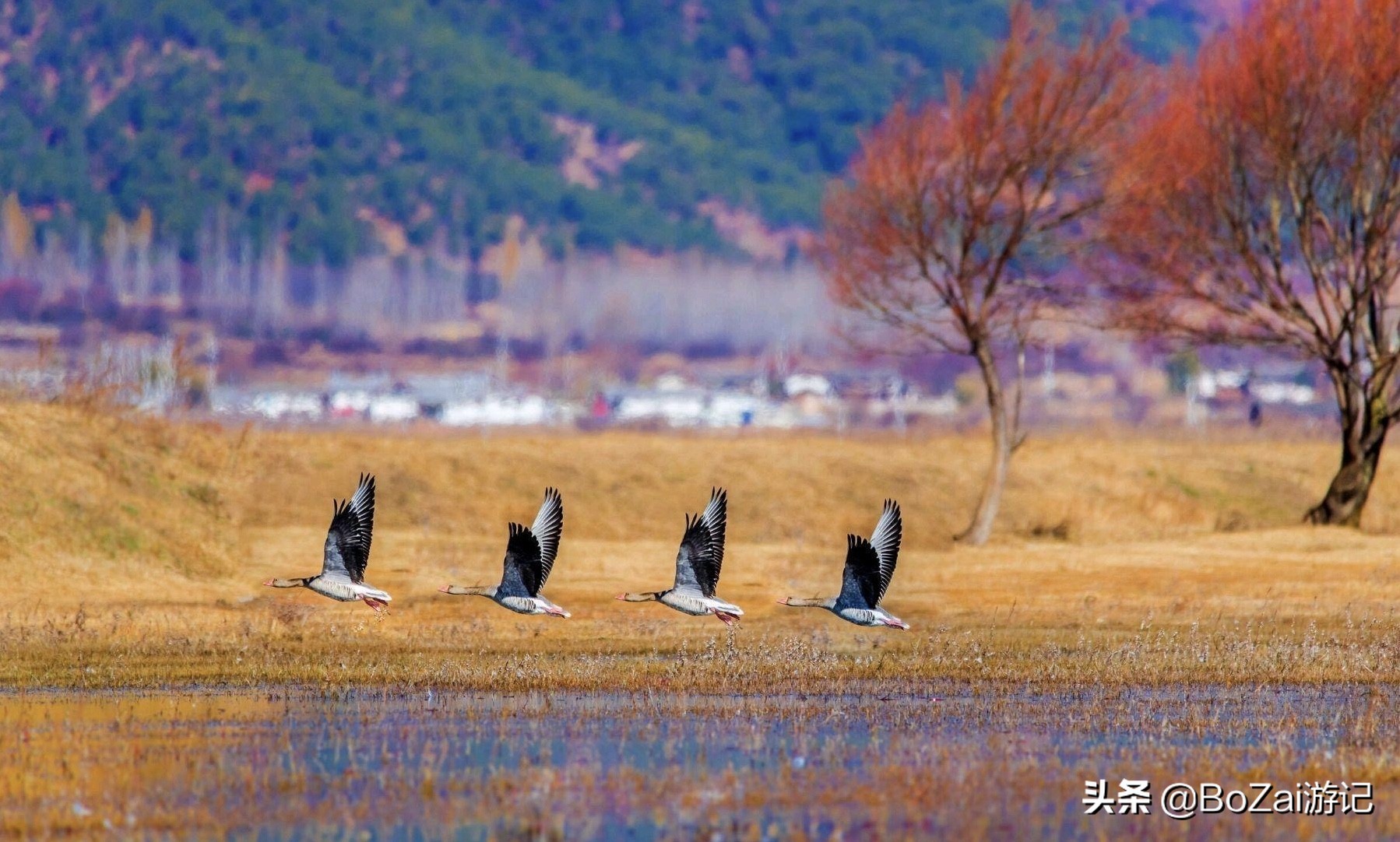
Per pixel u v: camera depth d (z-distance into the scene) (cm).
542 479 5188
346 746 1942
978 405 11119
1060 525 5188
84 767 1800
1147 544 4669
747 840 1520
